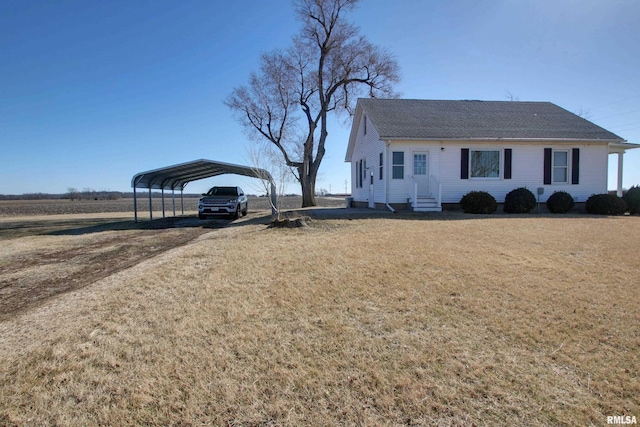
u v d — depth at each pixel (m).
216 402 2.80
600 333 3.73
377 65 25.97
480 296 4.74
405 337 3.73
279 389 2.94
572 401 2.73
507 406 2.69
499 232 9.35
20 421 2.63
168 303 4.72
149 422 2.61
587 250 7.15
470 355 3.37
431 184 15.86
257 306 4.58
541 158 16.47
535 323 3.97
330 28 25.05
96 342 3.71
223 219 18.78
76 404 2.81
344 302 4.65
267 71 27.28
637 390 2.84
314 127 27.16
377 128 16.09
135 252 8.98
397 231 9.70
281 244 8.40
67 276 6.66
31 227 16.47
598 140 16.17
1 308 4.95
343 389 2.93
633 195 15.54
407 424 2.54
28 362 3.37
